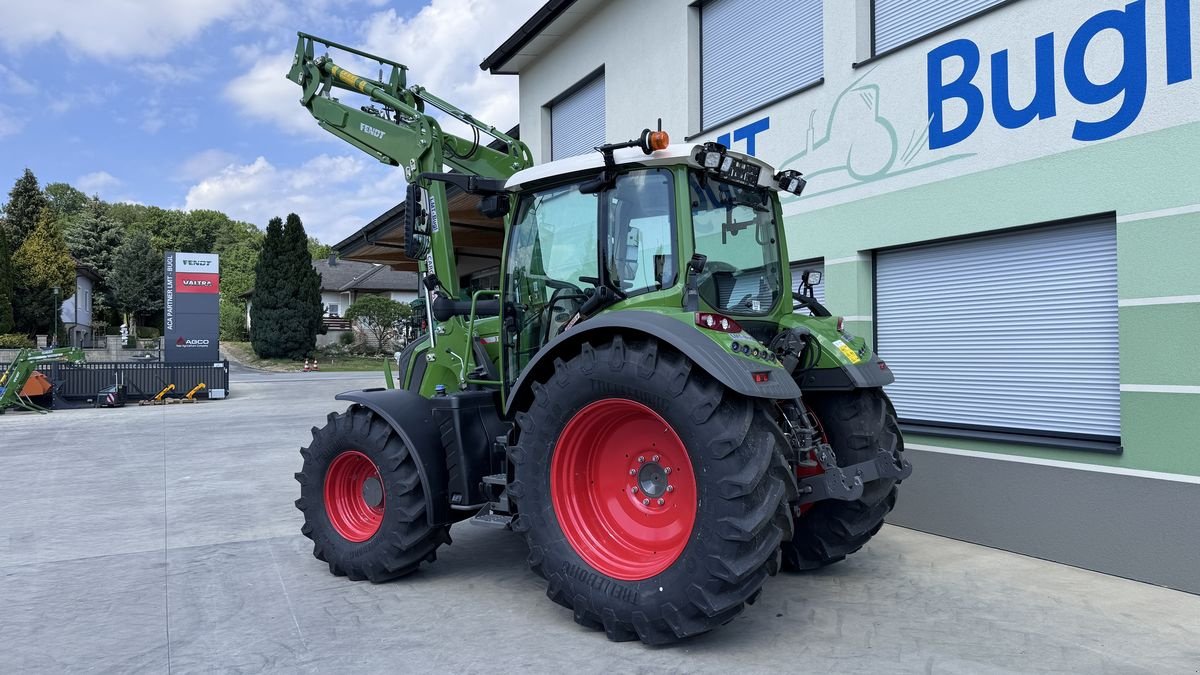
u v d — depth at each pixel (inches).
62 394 703.7
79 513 248.5
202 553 199.2
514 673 122.8
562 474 143.8
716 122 302.4
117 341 1750.7
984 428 205.8
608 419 141.9
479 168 235.5
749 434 125.9
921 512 216.2
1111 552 173.3
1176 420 161.5
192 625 146.5
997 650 131.6
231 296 2758.4
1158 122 163.6
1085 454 178.4
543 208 168.6
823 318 181.8
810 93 250.7
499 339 179.8
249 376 1214.3
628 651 131.5
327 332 1857.8
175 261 842.2
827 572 178.1
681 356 132.0
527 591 166.1
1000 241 202.1
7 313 1401.3
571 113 409.7
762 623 144.8
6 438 461.7
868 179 230.2
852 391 167.9
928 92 211.9
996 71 194.7
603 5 364.8
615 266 152.2
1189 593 159.8
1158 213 163.8
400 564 168.2
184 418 574.9
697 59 311.7
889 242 223.9
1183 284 160.1
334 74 252.8
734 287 159.2
